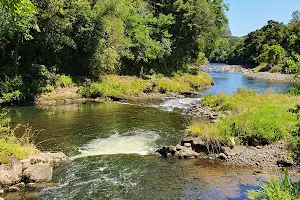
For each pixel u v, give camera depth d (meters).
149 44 37.97
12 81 23.75
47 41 27.81
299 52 73.00
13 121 17.94
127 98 28.45
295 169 10.96
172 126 17.59
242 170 10.98
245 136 13.52
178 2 44.62
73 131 16.02
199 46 50.94
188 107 24.17
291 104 18.80
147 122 18.56
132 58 35.81
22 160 10.50
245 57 109.62
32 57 28.61
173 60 45.56
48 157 11.46
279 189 6.94
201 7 45.56
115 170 10.91
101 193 9.08
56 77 27.66
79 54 31.58
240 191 9.17
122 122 18.42
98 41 31.33
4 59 25.78
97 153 12.70
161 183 9.84
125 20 37.38
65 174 10.43
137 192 9.17
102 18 31.44
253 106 19.30
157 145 13.95
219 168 11.20
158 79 36.78
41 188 9.30
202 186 9.59
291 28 88.56
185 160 12.08
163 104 25.77
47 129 16.31
